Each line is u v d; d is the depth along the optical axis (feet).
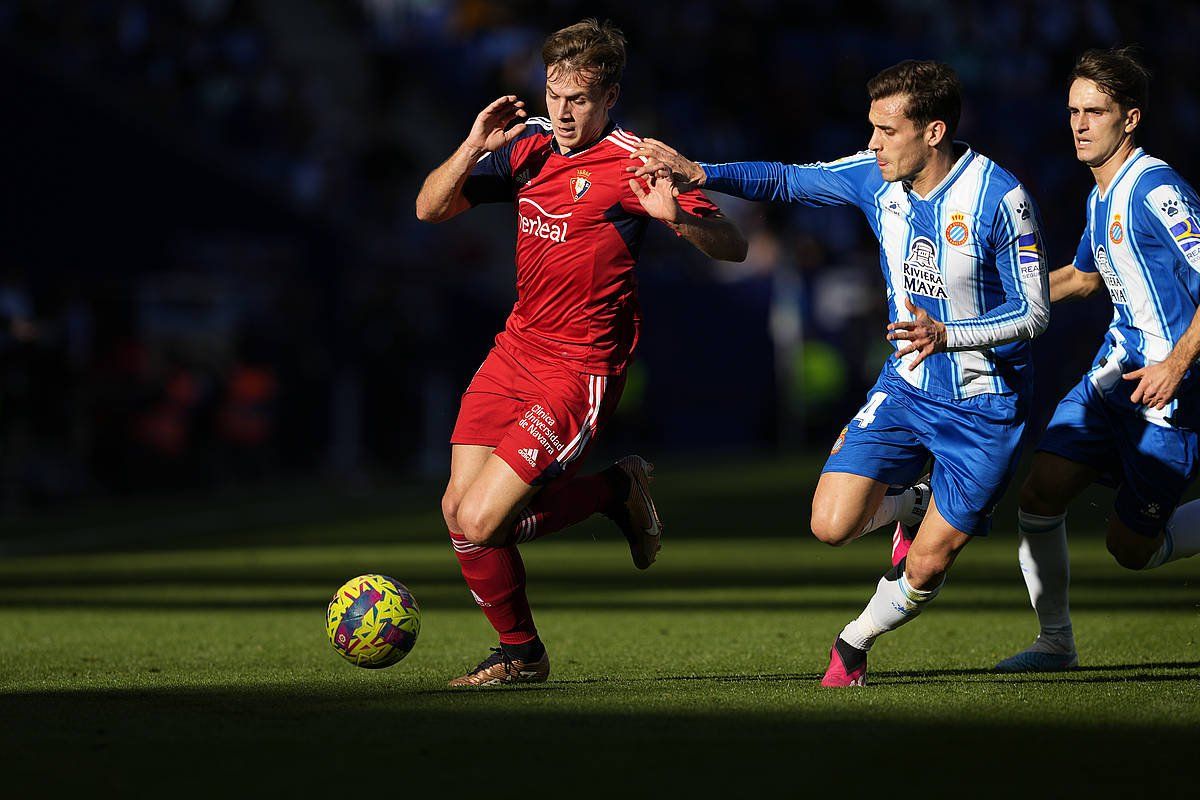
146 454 189.47
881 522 63.98
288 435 210.18
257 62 258.37
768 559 123.85
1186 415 64.08
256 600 99.96
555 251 60.80
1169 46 317.42
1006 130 299.17
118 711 52.49
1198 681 60.29
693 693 56.29
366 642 62.64
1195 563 114.52
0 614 92.38
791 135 294.66
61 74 182.60
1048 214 275.18
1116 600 92.73
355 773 42.11
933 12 317.22
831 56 306.76
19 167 179.11
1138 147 64.23
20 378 174.81
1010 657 69.21
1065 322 224.53
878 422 62.59
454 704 53.52
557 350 61.52
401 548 134.92
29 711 52.60
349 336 208.23
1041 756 43.98
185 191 192.65
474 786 40.63
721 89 297.33
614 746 45.44
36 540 146.30
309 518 163.43
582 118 59.62
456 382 223.92
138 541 144.46
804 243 246.68
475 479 61.21
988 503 60.29
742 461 220.23
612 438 228.84
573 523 63.72
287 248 201.67
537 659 62.95
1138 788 40.32
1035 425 223.51
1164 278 63.31
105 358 189.06
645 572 115.75
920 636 78.59
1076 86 63.93
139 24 239.50
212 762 43.55
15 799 39.60
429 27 306.14
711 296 233.76
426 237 254.06
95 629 84.43
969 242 59.57
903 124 58.75
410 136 288.92
